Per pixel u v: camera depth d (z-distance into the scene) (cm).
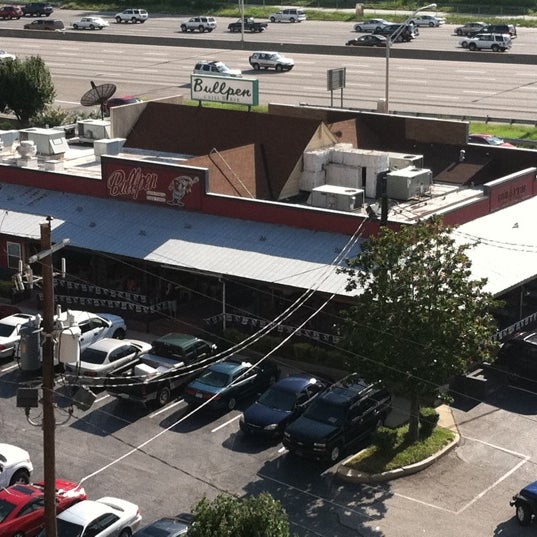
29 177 5681
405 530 3269
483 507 3397
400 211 4947
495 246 4791
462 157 5819
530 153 5709
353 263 3684
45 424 2570
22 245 5359
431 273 3572
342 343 3675
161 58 11912
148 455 3778
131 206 5331
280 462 3719
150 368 4188
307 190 5581
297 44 11981
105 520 3127
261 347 4572
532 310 4956
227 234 4934
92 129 6406
